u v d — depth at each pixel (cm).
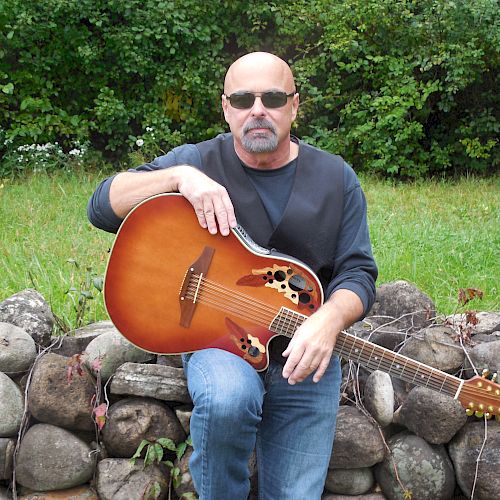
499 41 796
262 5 834
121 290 229
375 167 828
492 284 422
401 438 250
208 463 208
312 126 852
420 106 802
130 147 833
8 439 242
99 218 240
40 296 274
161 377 245
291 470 228
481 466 242
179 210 227
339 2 846
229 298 227
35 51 784
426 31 819
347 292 226
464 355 259
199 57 827
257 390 212
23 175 715
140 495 241
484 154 838
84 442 245
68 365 244
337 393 233
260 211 237
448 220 595
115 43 801
